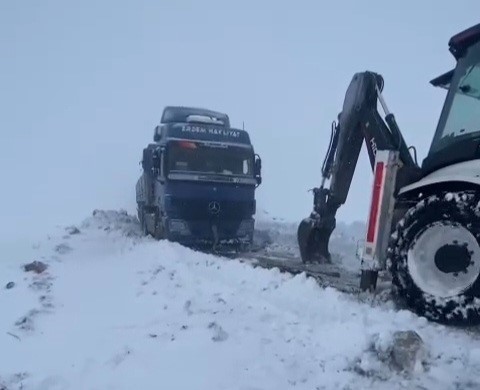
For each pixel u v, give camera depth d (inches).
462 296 161.5
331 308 179.5
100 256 341.4
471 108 181.3
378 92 235.8
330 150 270.5
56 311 197.6
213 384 126.3
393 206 193.0
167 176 395.9
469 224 165.0
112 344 157.6
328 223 275.6
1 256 341.1
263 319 172.4
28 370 140.7
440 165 185.8
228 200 408.2
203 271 265.6
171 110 492.4
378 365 129.2
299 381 127.0
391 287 195.3
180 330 165.5
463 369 128.0
